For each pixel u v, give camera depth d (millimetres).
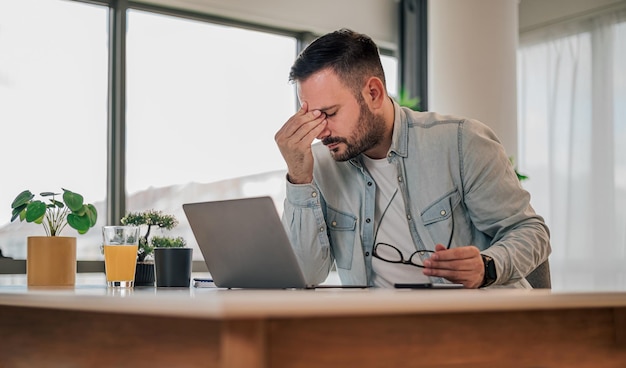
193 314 929
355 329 1089
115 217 4195
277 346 1007
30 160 4000
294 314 923
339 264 2201
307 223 2076
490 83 4715
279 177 4773
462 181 2107
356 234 2160
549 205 5531
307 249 2086
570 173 5441
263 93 4762
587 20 5410
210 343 1040
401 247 2150
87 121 4176
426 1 5285
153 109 4379
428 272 1707
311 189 2072
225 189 4590
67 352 1367
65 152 4102
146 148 4348
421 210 2129
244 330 958
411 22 5277
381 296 1056
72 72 4141
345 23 5008
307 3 4832
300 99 2051
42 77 4051
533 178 5621
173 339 1110
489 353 1230
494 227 2059
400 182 2139
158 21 4418
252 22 4730
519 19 5785
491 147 2100
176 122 4449
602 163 5297
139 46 4352
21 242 3943
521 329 1277
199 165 4512
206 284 2053
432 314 1171
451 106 4742
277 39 4844
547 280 2109
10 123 3955
